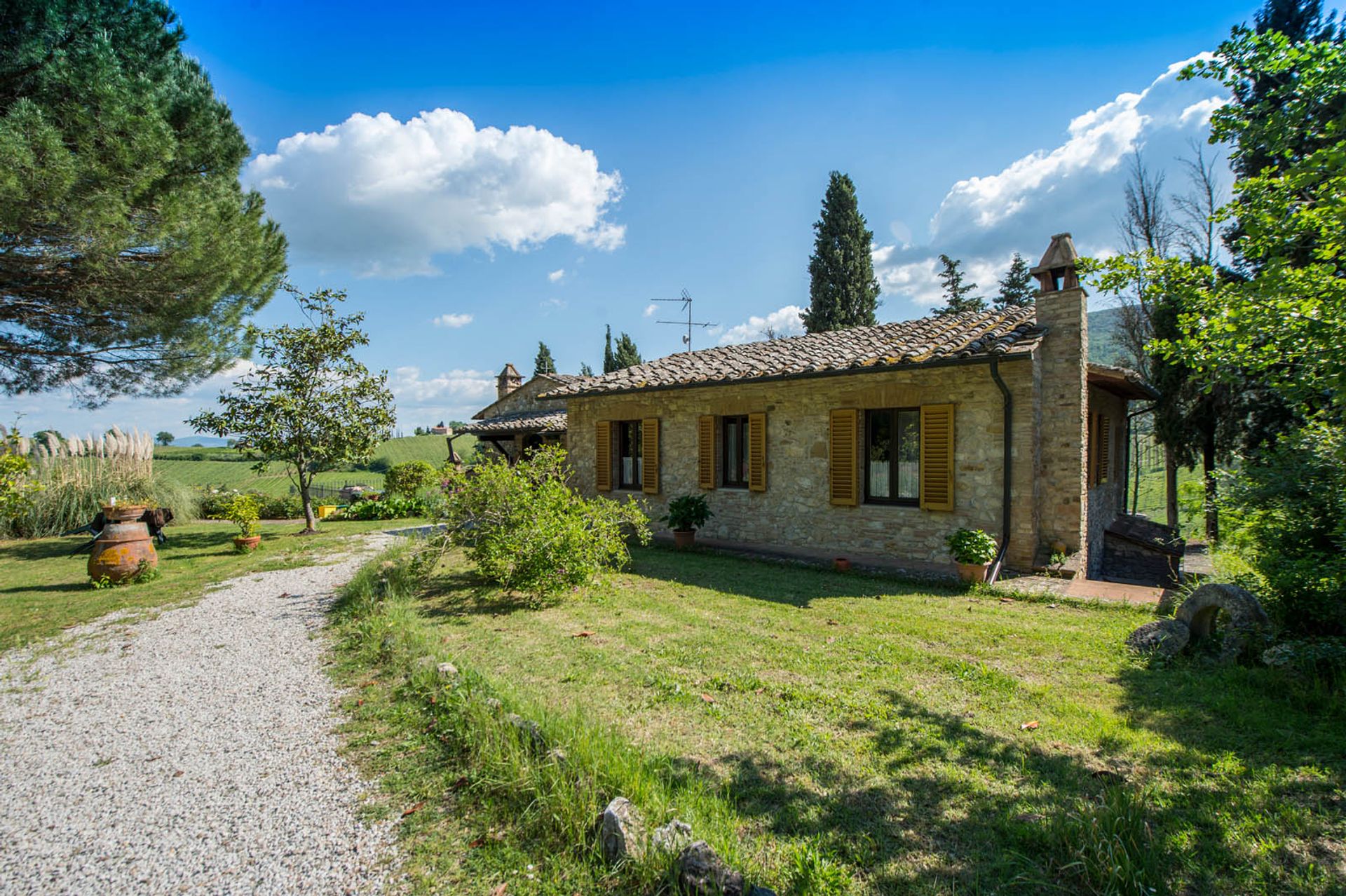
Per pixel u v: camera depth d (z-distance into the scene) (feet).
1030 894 7.77
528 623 20.97
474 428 61.36
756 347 45.91
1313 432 16.96
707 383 35.55
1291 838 8.77
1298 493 16.57
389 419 48.47
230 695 15.34
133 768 11.76
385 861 8.79
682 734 12.42
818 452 33.58
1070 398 28.07
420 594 25.72
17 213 26.20
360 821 9.78
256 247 37.55
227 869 8.78
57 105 27.30
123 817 10.13
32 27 26.68
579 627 20.29
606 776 9.86
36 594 26.99
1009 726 12.58
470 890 8.14
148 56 31.73
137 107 28.89
